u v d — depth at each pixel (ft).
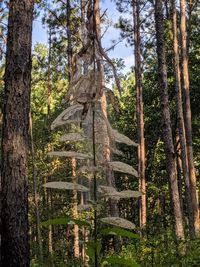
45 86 103.60
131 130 102.53
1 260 20.74
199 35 93.61
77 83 4.99
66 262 38.40
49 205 86.17
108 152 4.90
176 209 44.93
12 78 22.24
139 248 29.81
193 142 99.40
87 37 5.13
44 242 90.27
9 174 21.39
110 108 5.22
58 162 84.48
